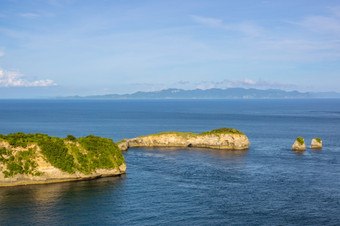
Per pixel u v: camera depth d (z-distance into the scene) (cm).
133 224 5638
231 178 8419
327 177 8531
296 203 6638
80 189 7412
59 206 6381
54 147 7938
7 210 6131
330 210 6284
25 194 6981
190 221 5759
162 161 10488
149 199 6819
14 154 7612
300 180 8250
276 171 9156
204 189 7494
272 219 5862
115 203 6575
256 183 7975
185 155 11606
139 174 8781
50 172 7762
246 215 6025
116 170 8600
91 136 9306
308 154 11756
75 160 8162
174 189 7475
